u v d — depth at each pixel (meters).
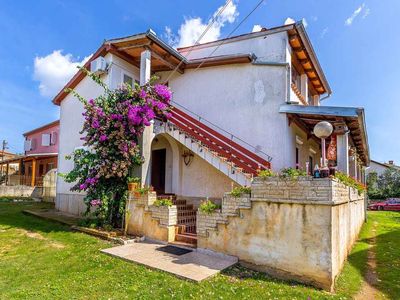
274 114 9.84
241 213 6.42
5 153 36.94
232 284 5.26
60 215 11.97
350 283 5.62
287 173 6.06
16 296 4.63
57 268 6.00
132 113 9.38
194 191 11.07
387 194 37.03
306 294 4.88
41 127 24.19
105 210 9.35
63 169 13.95
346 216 7.35
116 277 5.51
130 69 12.39
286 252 5.64
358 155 16.64
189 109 11.99
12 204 16.31
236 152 10.07
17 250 7.26
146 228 8.52
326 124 6.07
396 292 5.36
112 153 9.47
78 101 13.45
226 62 10.98
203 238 7.08
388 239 10.76
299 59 12.41
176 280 5.37
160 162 12.80
